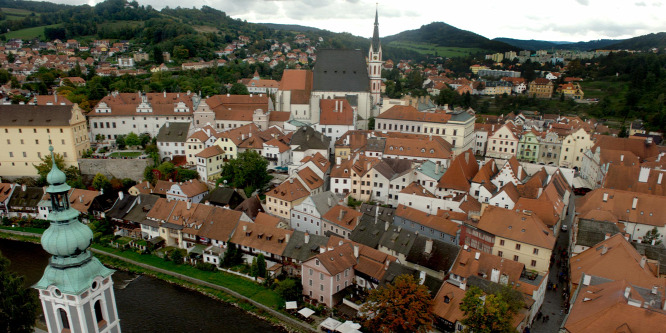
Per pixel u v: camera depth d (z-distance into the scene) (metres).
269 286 98.88
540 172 130.38
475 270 83.25
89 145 163.88
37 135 150.00
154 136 181.00
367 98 195.00
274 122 187.75
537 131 185.62
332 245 97.38
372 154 150.62
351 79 195.62
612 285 67.81
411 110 177.38
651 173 118.38
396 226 100.88
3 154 151.50
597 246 87.81
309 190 130.62
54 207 40.12
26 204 136.62
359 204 128.50
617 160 141.12
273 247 104.44
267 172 152.25
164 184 140.62
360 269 90.94
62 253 40.16
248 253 108.38
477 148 193.00
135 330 86.00
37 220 134.25
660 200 103.88
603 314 59.69
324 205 119.50
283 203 125.25
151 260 112.88
